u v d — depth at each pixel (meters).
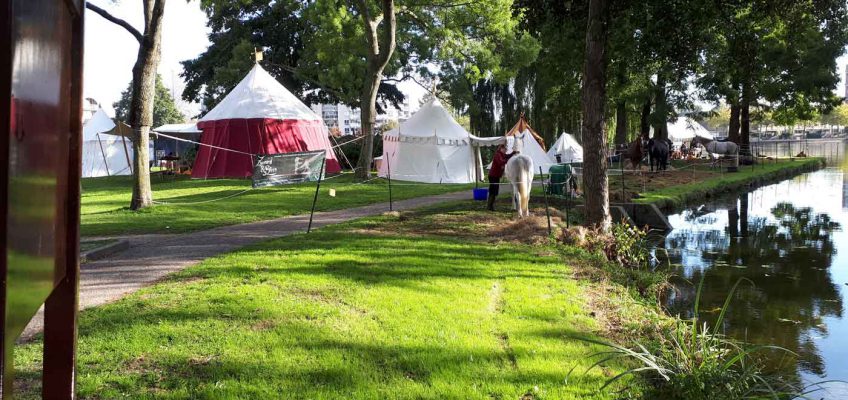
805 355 6.24
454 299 6.20
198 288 6.34
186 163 30.48
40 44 1.55
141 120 13.68
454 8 24.83
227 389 3.93
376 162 28.05
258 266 7.42
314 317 5.41
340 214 13.24
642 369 4.14
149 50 13.45
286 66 34.16
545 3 12.18
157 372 4.18
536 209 14.05
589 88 10.70
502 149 13.73
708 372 4.23
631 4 10.88
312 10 24.73
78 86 2.11
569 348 4.95
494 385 4.15
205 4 22.33
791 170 32.69
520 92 37.47
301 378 4.14
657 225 15.66
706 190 21.69
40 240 1.59
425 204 15.15
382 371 4.32
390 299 6.07
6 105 1.22
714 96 31.56
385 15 21.09
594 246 9.87
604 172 10.84
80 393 3.79
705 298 8.55
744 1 11.01
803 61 33.41
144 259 8.12
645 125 35.56
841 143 80.31
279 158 11.55
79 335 4.84
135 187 13.88
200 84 39.53
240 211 13.54
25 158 1.40
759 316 7.66
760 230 15.19
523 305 6.10
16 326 1.34
